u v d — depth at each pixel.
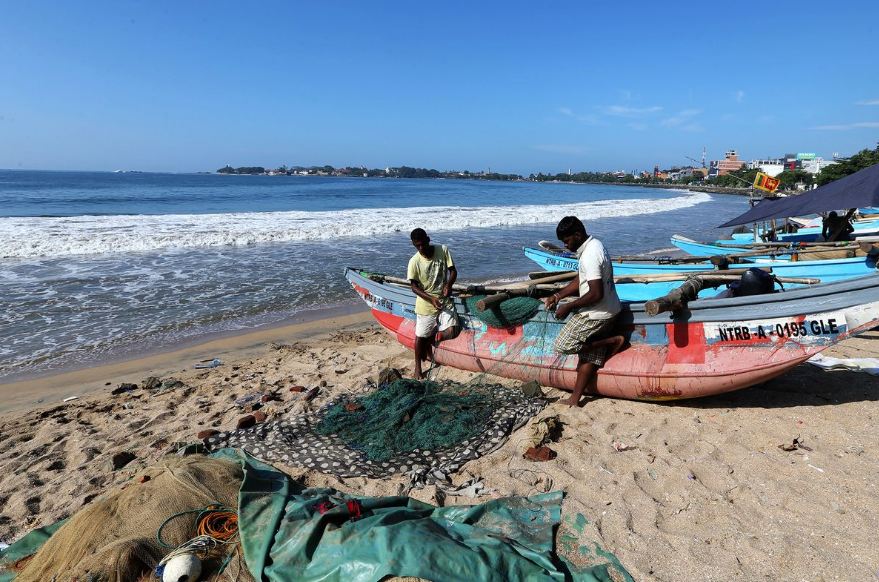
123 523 3.72
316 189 80.62
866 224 18.08
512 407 5.88
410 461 4.93
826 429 5.15
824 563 3.50
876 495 4.11
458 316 7.01
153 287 13.49
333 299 12.97
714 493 4.32
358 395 6.58
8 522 4.38
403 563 3.17
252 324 10.97
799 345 5.18
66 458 5.47
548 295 6.63
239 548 3.60
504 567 3.31
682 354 5.63
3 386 7.84
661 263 11.29
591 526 3.95
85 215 30.50
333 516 3.74
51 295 12.48
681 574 3.50
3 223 23.69
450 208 41.50
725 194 106.44
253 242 21.19
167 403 6.86
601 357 5.87
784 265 9.95
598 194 92.06
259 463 4.90
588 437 5.30
